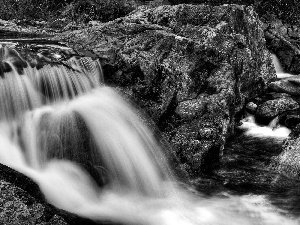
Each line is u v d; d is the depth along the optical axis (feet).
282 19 38.01
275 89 22.74
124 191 13.21
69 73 15.16
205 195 13.83
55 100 14.57
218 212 12.83
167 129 16.03
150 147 14.80
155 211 12.49
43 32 22.25
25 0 33.12
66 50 16.26
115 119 14.60
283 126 19.21
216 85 17.35
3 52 14.24
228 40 19.17
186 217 12.39
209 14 20.74
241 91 20.56
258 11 37.45
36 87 14.06
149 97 16.24
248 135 18.80
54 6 33.81
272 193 13.93
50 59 15.03
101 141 13.70
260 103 21.13
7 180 9.77
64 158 12.90
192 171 15.07
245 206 13.20
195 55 17.57
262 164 15.88
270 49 30.71
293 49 30.37
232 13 21.15
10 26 23.93
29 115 13.43
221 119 16.39
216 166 15.76
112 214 11.71
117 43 17.40
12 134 12.69
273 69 25.02
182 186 14.24
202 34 18.95
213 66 17.89
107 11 32.01
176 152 15.30
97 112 14.44
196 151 15.28
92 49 17.07
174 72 16.72
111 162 13.61
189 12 20.99
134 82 16.38
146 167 14.16
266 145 17.65
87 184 12.55
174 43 17.34
